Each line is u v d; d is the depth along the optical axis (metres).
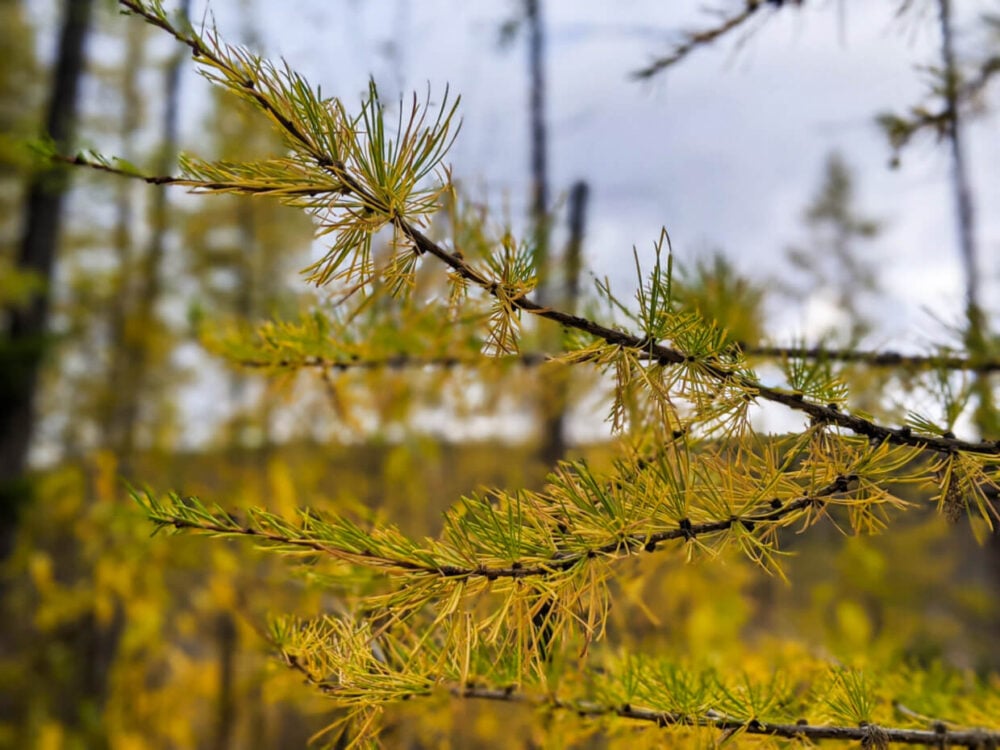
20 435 2.73
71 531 1.91
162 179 0.37
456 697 0.49
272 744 1.53
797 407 0.41
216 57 0.36
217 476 1.71
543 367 0.64
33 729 1.72
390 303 0.61
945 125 0.71
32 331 2.90
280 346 0.62
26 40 3.23
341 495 0.49
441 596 0.38
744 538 0.39
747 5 0.61
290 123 0.36
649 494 0.40
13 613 2.00
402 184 0.37
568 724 0.50
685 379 0.40
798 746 0.45
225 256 2.62
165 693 1.67
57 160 0.38
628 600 0.53
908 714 0.54
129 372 3.16
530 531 0.39
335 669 0.43
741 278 0.65
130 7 0.35
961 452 0.40
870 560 1.46
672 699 0.47
